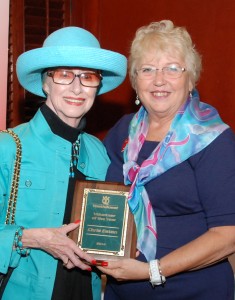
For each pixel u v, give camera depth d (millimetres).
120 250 1849
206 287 1941
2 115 3258
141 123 2096
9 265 1842
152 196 1920
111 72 2033
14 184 1840
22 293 1878
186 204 1891
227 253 1807
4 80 3205
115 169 2072
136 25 3498
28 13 3492
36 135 1916
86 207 1876
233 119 3143
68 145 1957
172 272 1803
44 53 1821
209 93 3234
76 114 1895
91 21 3660
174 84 1919
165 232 1919
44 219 1873
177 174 1888
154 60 1920
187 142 1878
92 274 2010
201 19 3203
